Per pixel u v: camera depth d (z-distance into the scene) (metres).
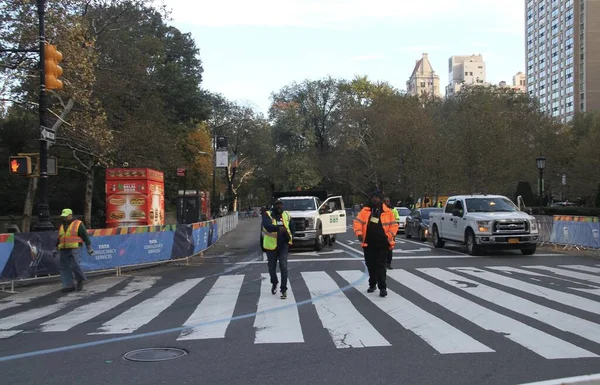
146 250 14.60
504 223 16.61
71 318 8.30
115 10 24.98
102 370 5.49
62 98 22.08
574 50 129.62
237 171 72.31
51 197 33.50
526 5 157.38
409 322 7.44
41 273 11.95
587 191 49.25
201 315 8.22
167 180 44.56
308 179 61.81
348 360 5.68
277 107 66.69
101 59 24.36
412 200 47.12
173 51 47.66
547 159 50.94
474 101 35.88
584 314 7.85
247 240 26.83
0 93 17.30
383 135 42.81
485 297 9.32
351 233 31.44
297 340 6.54
